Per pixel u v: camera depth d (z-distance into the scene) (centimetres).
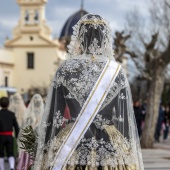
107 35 371
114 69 357
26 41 6288
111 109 351
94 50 366
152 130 1767
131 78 4066
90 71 355
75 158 338
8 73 6231
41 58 6231
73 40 377
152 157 1441
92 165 337
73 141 338
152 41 1762
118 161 342
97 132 344
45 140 355
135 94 4025
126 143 352
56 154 338
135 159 354
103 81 350
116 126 354
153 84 1762
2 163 1053
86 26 369
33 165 376
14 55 6325
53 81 364
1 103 1081
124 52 2069
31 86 5872
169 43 1680
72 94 350
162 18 2847
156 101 1761
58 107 354
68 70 358
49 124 358
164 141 2194
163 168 1187
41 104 853
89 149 339
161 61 1730
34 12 6284
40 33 6228
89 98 345
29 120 843
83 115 342
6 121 1061
